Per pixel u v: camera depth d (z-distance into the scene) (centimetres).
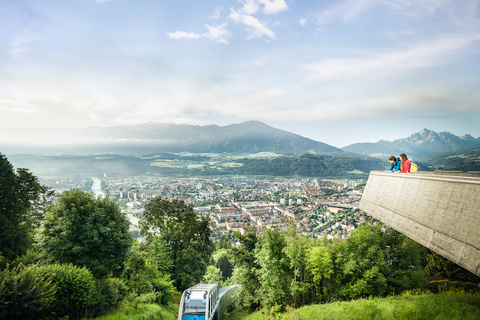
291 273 2941
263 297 2789
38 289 1900
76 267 2480
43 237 2758
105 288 2702
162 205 5125
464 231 895
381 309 1795
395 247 3136
